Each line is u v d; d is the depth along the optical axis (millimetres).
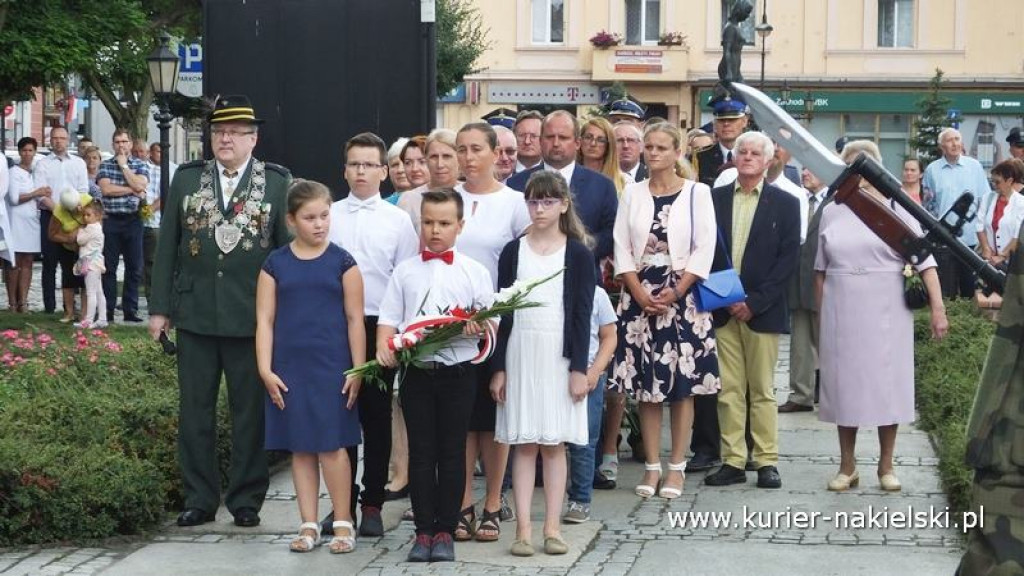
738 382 9148
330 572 7008
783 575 6949
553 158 8859
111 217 17500
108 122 43188
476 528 7805
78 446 8234
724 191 9297
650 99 45562
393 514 8422
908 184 14898
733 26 18781
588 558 7320
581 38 45500
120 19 20734
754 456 9141
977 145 45000
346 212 8031
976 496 3445
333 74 11953
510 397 7305
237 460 8000
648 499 8766
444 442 7242
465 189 8109
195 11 28016
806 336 11836
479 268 7312
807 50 44969
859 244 8664
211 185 7980
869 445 10383
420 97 11906
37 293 22094
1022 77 44469
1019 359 3422
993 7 44500
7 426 8359
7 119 37969
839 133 45281
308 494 7480
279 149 12000
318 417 7363
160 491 7945
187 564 7145
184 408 8000
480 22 42250
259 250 7918
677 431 8812
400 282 7305
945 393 10992
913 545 7578
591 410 8023
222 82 11984
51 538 7504
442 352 7168
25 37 19844
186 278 7969
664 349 8633
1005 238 15500
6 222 17766
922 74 44688
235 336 7875
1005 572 3332
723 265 8805
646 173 10359
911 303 8688
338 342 7426
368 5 11914
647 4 45406
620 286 9000
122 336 15102
